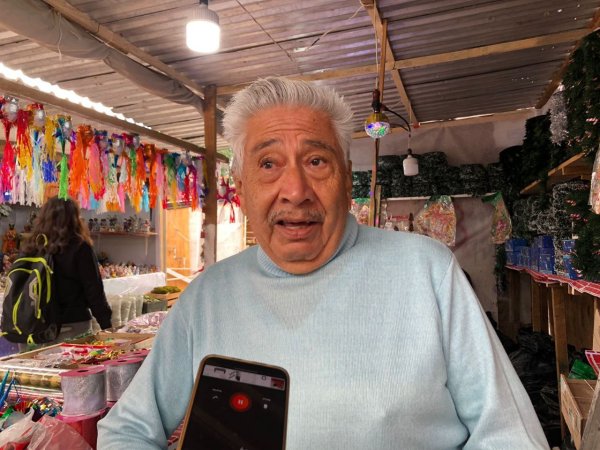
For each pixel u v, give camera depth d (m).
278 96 0.90
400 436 0.77
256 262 1.03
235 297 0.97
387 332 0.84
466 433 0.85
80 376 1.23
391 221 4.64
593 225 1.85
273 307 0.91
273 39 2.74
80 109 2.18
